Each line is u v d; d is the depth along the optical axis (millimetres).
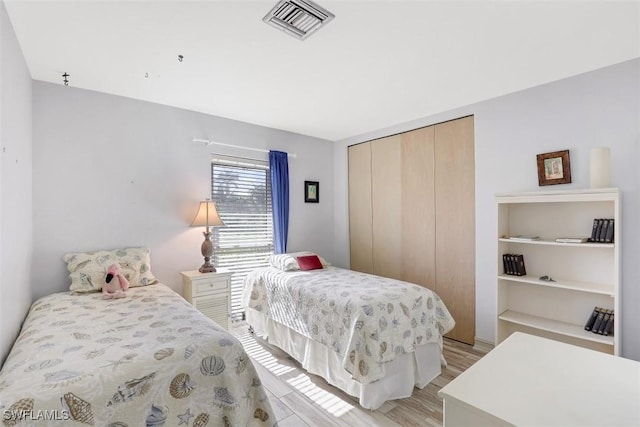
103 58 2188
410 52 2127
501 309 2740
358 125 3875
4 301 1519
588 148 2416
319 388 2314
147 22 1775
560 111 2555
